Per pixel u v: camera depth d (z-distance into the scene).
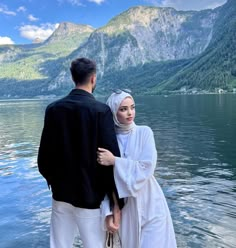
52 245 3.98
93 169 3.62
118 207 3.78
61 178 3.74
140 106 77.38
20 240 8.68
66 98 3.76
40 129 37.38
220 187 12.70
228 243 8.09
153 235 3.84
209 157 18.44
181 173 15.05
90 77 3.79
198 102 85.62
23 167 17.94
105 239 3.91
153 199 3.94
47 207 11.20
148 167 3.72
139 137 3.92
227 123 34.38
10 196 12.49
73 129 3.63
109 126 3.64
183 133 28.48
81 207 3.67
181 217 9.72
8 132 35.75
